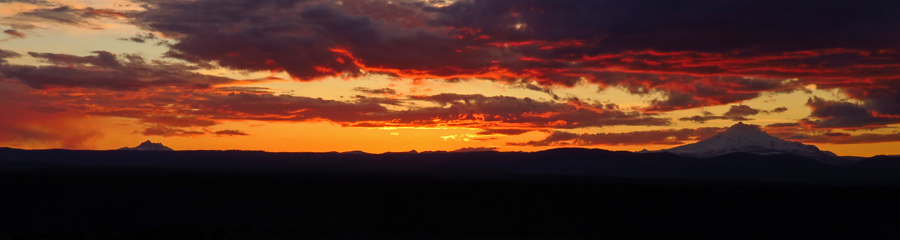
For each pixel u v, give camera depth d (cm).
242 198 7500
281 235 5675
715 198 7662
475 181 11875
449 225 6253
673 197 7700
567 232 5978
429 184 9719
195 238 5366
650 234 5912
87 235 5550
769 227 6269
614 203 7269
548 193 8075
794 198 7712
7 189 7412
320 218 6631
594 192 8206
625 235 5869
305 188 8306
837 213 6900
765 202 7388
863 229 6331
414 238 5594
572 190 8556
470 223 6353
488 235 5831
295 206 7194
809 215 6788
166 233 5594
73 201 7112
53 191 7500
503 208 7044
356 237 5625
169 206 7050
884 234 6206
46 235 5550
